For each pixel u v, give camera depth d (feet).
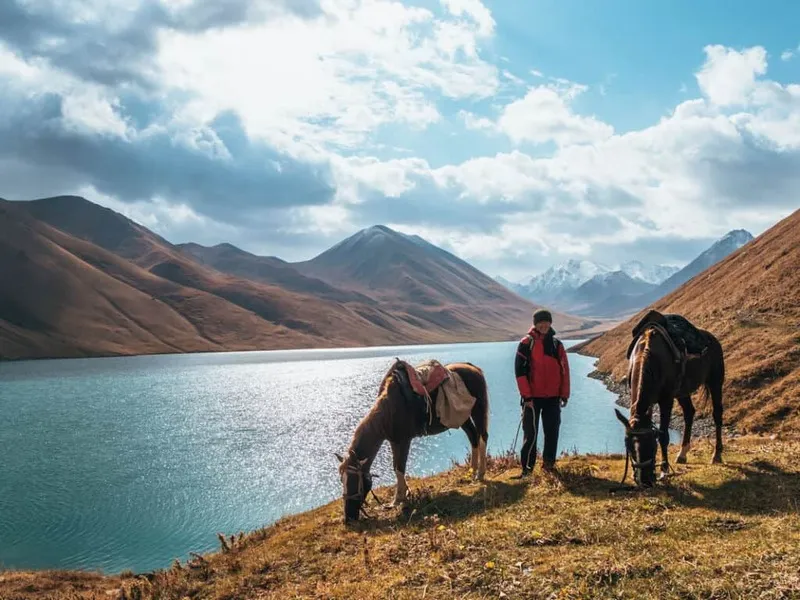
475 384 36.50
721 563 18.97
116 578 53.06
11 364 443.32
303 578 25.41
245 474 102.78
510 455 44.86
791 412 76.95
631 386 32.04
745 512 24.17
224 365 421.59
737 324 121.08
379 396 34.65
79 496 90.63
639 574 19.21
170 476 102.06
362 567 24.54
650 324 32.55
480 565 21.91
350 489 32.40
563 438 109.09
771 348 99.04
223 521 77.97
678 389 32.35
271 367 393.09
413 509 31.96
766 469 30.53
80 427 153.79
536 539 23.80
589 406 146.61
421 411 33.99
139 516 80.69
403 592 20.74
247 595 25.02
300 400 208.54
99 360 495.82
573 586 19.07
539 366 34.22
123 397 222.48
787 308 116.98
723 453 37.52
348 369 363.56
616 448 97.45
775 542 20.20
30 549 68.44
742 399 88.17
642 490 28.58
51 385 272.72
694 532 22.53
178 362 465.06
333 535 30.40
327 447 125.59
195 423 158.92
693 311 176.35
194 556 32.83
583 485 31.14
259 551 30.45
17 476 103.40
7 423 161.48
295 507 83.56
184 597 26.73
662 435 31.50
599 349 321.52
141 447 127.44
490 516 27.96
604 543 22.63
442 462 101.81
